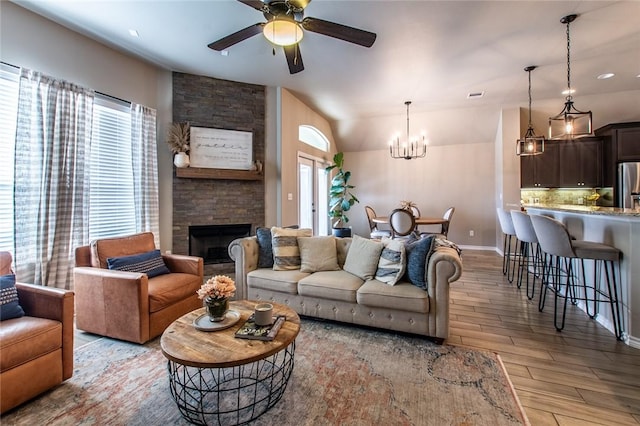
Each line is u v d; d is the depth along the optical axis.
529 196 6.34
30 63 2.85
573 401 1.76
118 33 3.21
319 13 2.78
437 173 7.11
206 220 4.46
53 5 2.74
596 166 5.82
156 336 2.57
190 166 4.29
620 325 2.52
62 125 3.02
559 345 2.42
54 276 2.96
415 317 2.48
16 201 2.71
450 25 2.98
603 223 2.83
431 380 1.96
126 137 3.78
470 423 1.59
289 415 1.65
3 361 1.62
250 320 1.91
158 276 2.91
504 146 5.80
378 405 1.72
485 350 2.34
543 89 4.81
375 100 5.41
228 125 4.55
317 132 6.45
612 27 3.03
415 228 4.93
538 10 2.73
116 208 3.67
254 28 2.41
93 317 2.55
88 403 1.76
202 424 1.58
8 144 2.74
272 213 4.88
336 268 3.12
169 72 4.22
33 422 1.61
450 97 5.21
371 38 2.44
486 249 6.73
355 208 7.80
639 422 1.60
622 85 4.67
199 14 2.86
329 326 2.80
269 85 4.75
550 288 3.81
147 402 1.76
